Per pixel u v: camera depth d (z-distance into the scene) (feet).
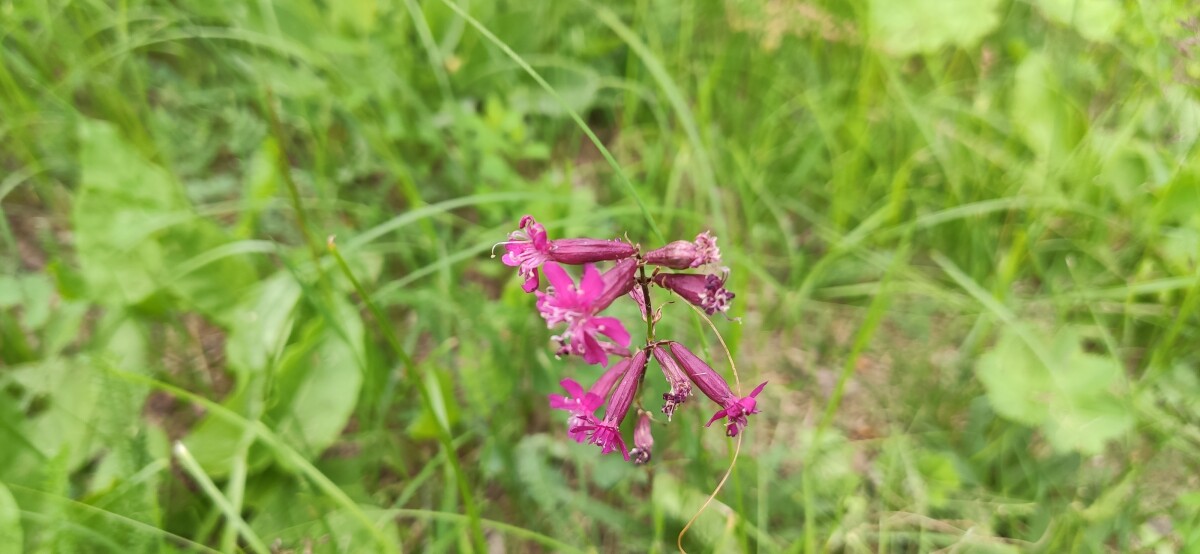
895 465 0.51
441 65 0.67
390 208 0.68
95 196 0.53
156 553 0.40
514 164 0.73
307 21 0.73
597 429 0.35
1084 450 0.46
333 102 0.69
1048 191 0.60
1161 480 0.50
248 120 0.67
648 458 0.38
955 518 0.48
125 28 0.69
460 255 0.50
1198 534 0.42
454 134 0.69
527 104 0.73
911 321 0.62
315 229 0.62
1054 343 0.50
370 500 0.48
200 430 0.46
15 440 0.44
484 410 0.50
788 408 0.57
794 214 0.71
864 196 0.68
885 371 0.60
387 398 0.52
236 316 0.52
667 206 0.62
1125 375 0.49
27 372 0.48
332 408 0.48
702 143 0.65
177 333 0.57
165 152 0.65
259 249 0.51
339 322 0.50
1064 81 0.66
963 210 0.56
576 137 0.75
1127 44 0.59
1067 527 0.45
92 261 0.52
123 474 0.43
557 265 0.33
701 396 0.52
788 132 0.73
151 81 0.73
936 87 0.72
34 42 0.70
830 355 0.61
